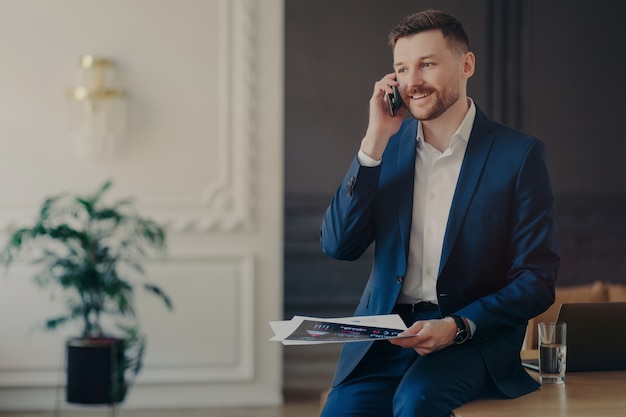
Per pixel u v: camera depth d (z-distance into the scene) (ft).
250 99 18.02
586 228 29.12
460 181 8.09
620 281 29.17
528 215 7.95
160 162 17.89
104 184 17.57
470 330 7.50
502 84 28.50
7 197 17.53
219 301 18.04
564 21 28.55
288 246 30.12
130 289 16.11
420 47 8.20
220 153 18.07
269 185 18.19
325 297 30.30
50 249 17.46
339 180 29.68
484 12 28.50
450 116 8.29
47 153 17.61
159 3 17.84
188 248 17.98
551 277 7.89
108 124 17.47
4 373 17.56
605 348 8.43
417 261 8.26
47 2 17.58
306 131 29.53
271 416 17.08
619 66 28.66
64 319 16.14
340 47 29.25
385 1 29.17
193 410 17.65
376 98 8.15
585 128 28.76
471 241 7.98
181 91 17.93
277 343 18.17
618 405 7.04
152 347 17.88
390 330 7.49
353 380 8.18
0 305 17.48
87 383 15.87
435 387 7.18
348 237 8.27
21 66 17.58
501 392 7.48
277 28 18.11
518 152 8.04
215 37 17.98
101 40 17.72
